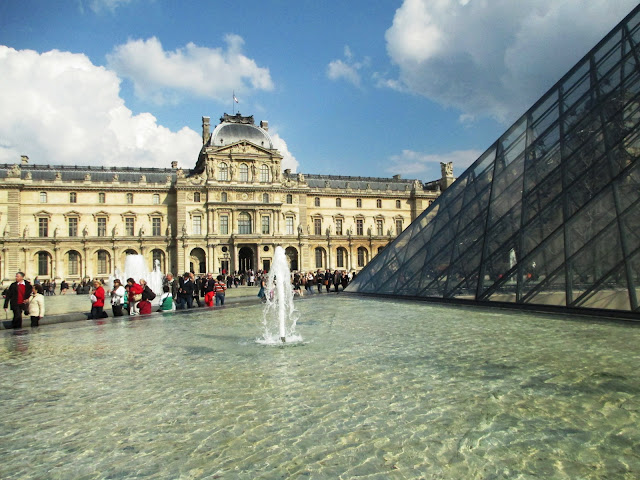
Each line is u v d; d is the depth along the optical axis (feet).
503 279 91.50
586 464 25.41
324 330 72.02
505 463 25.67
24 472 25.91
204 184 383.65
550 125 102.78
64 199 372.38
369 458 26.63
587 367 43.88
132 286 109.91
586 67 103.35
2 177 374.84
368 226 448.65
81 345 65.62
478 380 40.96
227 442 29.40
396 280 123.03
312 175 465.06
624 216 76.43
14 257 354.74
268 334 70.49
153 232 388.37
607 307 72.43
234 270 379.76
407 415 32.96
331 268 427.74
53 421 33.91
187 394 39.58
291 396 38.06
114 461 27.12
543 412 32.89
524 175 101.50
